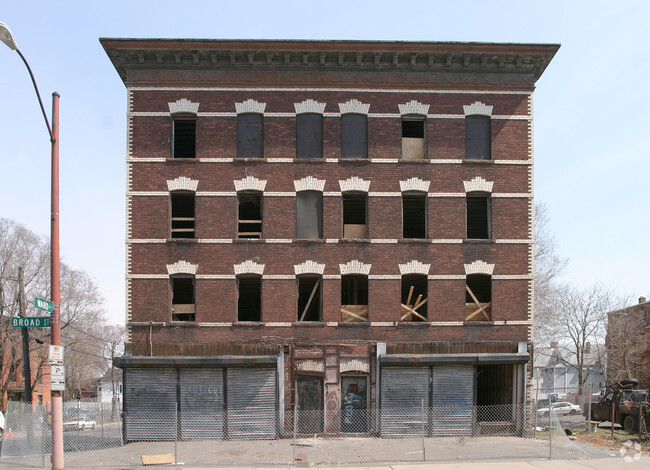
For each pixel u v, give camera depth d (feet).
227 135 71.72
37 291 148.46
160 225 70.28
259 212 72.69
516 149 73.41
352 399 68.95
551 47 72.28
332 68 72.84
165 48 70.49
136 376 67.10
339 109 72.59
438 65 73.20
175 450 51.31
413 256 71.15
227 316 69.26
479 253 71.87
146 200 70.59
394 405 68.18
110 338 221.25
